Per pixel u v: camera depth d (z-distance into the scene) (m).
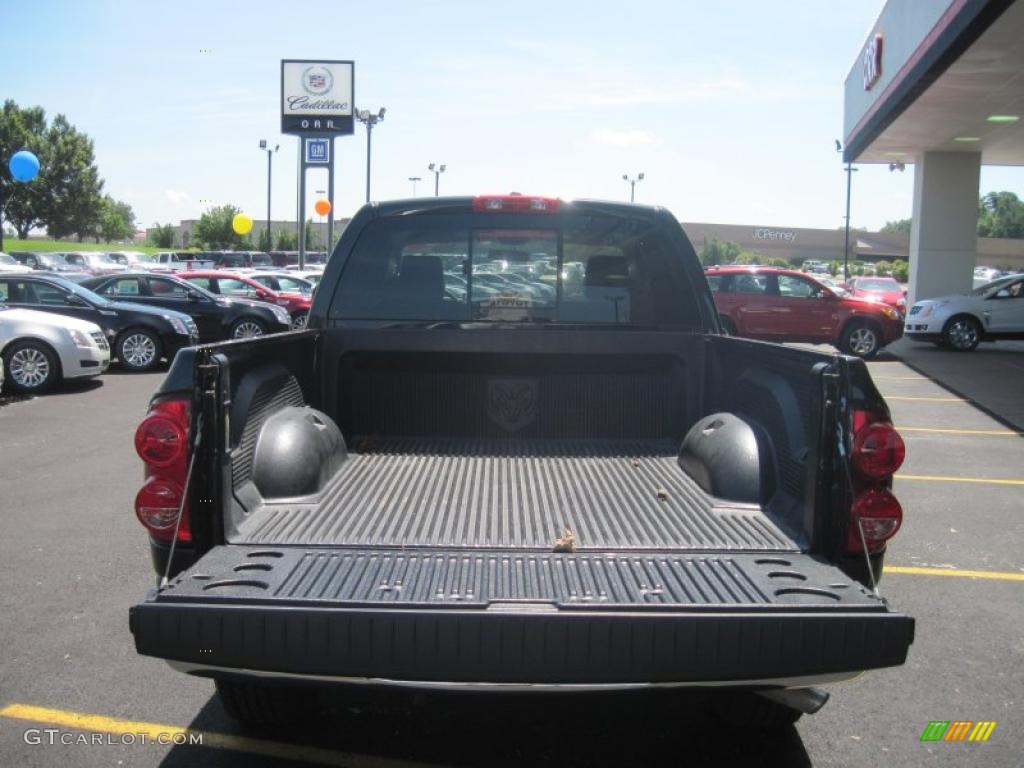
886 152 27.73
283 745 3.76
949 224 27.55
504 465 4.31
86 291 17.52
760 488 3.73
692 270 4.72
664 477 4.13
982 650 4.80
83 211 83.75
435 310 4.72
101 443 10.15
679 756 3.71
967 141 25.25
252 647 2.74
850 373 3.23
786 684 2.83
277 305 22.33
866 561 3.17
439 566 3.12
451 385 4.68
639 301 4.73
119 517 7.12
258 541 3.30
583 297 4.73
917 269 27.81
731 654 2.74
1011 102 20.02
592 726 3.96
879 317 20.61
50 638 4.80
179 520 3.18
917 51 17.88
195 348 3.20
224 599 2.79
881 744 3.83
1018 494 8.26
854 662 2.76
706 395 4.64
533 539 3.38
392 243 4.72
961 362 19.91
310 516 3.56
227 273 22.98
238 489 3.51
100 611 5.18
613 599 2.85
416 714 4.04
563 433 4.70
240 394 3.59
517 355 4.64
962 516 7.49
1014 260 104.38
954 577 5.97
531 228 4.70
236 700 3.63
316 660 2.74
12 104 80.75
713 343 4.59
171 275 20.12
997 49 15.63
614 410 4.71
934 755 3.74
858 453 3.22
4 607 5.23
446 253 4.72
